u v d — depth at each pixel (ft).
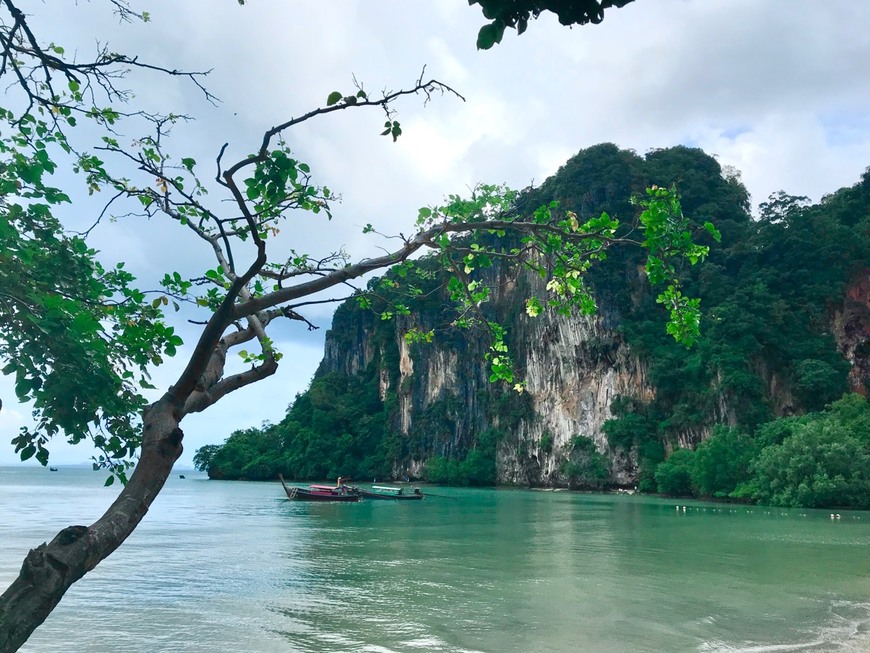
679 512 146.72
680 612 46.73
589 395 287.48
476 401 349.61
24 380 12.91
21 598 10.43
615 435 264.72
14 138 15.06
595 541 88.99
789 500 161.38
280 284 16.70
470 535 97.09
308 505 167.12
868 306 250.57
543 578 59.98
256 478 397.39
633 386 272.31
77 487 289.53
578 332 291.99
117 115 15.64
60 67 13.65
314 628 42.63
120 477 14.82
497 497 218.79
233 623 44.06
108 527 11.25
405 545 84.64
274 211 15.81
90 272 15.49
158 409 12.71
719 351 239.09
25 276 13.92
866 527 109.40
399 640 40.04
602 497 220.02
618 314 280.92
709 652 37.50
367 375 442.09
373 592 53.67
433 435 360.89
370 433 392.88
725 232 282.77
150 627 42.88
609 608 47.85
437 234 16.87
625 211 289.53
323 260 17.99
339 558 72.90
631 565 67.77
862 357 242.37
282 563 69.36
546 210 17.06
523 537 94.27
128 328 13.53
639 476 254.27
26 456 14.02
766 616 45.55
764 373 240.94
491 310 342.03
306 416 417.90
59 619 45.03
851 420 182.50
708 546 83.41
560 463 290.35
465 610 47.52
